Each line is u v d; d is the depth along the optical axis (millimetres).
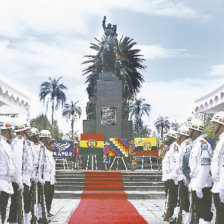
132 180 15875
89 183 15266
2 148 4797
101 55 25109
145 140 20719
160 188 14719
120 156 20688
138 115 78688
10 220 5473
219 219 4438
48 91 65250
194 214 5527
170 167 7363
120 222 7363
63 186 14680
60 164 23984
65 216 8305
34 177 6371
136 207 10250
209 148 5324
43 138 7746
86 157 22094
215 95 10609
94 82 26500
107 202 11844
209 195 5238
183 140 6738
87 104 25797
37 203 6523
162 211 9297
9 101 9414
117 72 24812
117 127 22938
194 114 12781
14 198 5473
